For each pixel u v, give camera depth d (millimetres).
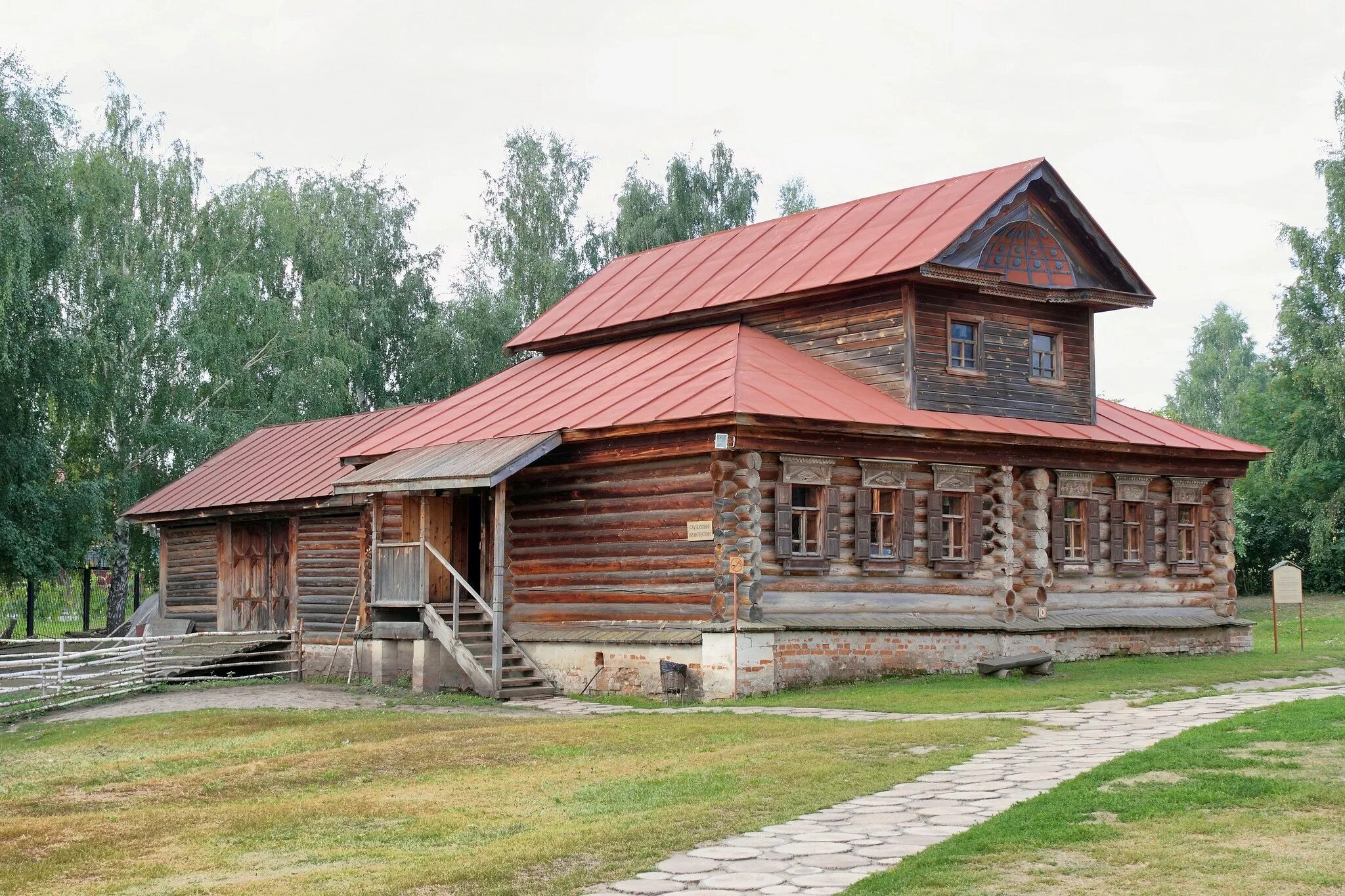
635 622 25094
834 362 28609
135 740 20328
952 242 27031
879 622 25219
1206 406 96562
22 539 38281
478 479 24156
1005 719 17828
